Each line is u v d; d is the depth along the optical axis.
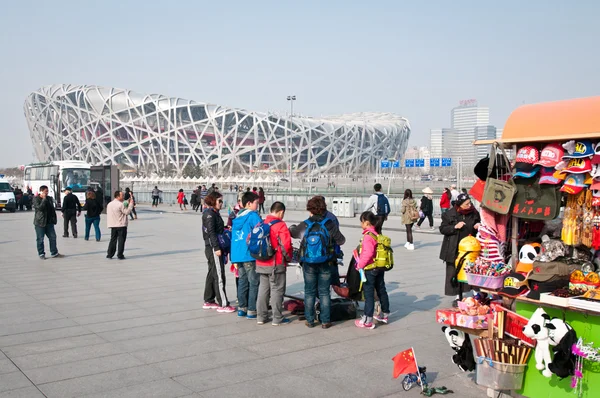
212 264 8.55
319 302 8.02
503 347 4.74
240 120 127.62
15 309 8.65
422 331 7.37
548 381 4.65
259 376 5.62
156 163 128.50
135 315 8.26
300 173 128.00
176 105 127.88
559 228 5.46
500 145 5.28
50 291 10.16
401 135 152.25
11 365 5.96
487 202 5.35
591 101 4.77
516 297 4.91
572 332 4.36
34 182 45.03
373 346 6.70
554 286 4.77
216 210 8.50
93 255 15.52
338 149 133.88
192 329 7.46
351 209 30.81
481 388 5.35
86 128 133.00
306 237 7.34
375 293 8.14
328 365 5.97
